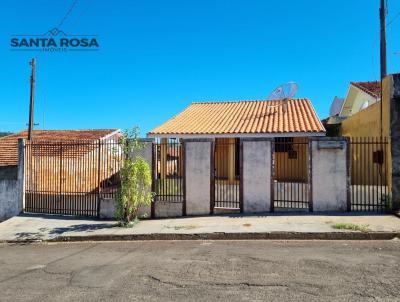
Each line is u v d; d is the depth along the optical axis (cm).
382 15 1459
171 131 1672
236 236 949
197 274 645
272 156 1183
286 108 1902
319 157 1151
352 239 890
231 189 1218
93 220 1279
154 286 597
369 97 2192
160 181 1256
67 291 595
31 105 2122
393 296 511
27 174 1420
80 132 2717
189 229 1023
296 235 918
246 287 569
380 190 1141
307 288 553
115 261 770
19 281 665
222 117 1878
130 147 1163
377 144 1190
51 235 1095
